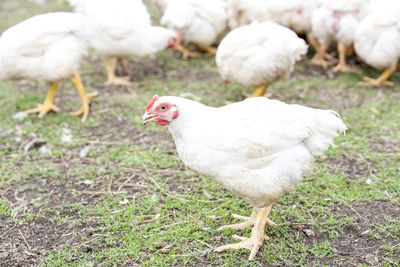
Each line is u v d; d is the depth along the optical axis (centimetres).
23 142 195
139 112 212
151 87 229
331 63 253
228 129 139
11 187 173
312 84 229
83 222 159
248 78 196
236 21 240
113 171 179
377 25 209
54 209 164
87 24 216
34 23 195
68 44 198
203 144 139
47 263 147
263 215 148
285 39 187
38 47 194
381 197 163
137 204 165
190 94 221
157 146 192
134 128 203
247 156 138
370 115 205
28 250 151
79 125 204
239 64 195
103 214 161
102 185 174
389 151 184
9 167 182
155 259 147
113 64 241
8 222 160
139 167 181
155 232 155
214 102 217
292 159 139
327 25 229
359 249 148
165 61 264
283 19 241
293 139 139
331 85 228
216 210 162
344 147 187
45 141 194
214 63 259
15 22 303
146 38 222
